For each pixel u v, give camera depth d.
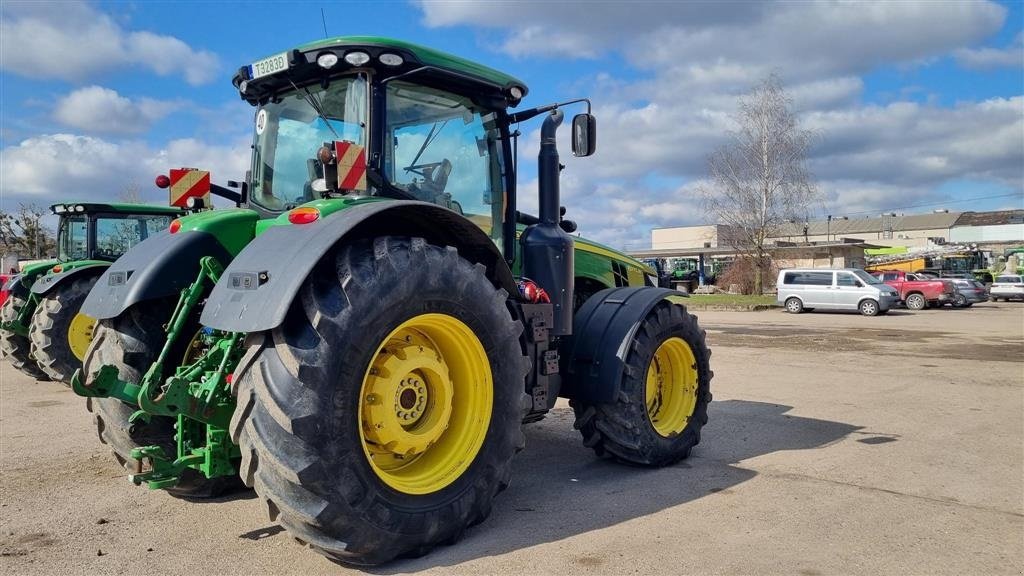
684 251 44.56
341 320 2.92
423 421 3.41
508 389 3.55
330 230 3.02
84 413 6.73
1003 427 5.95
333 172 3.35
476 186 4.33
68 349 7.83
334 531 2.88
